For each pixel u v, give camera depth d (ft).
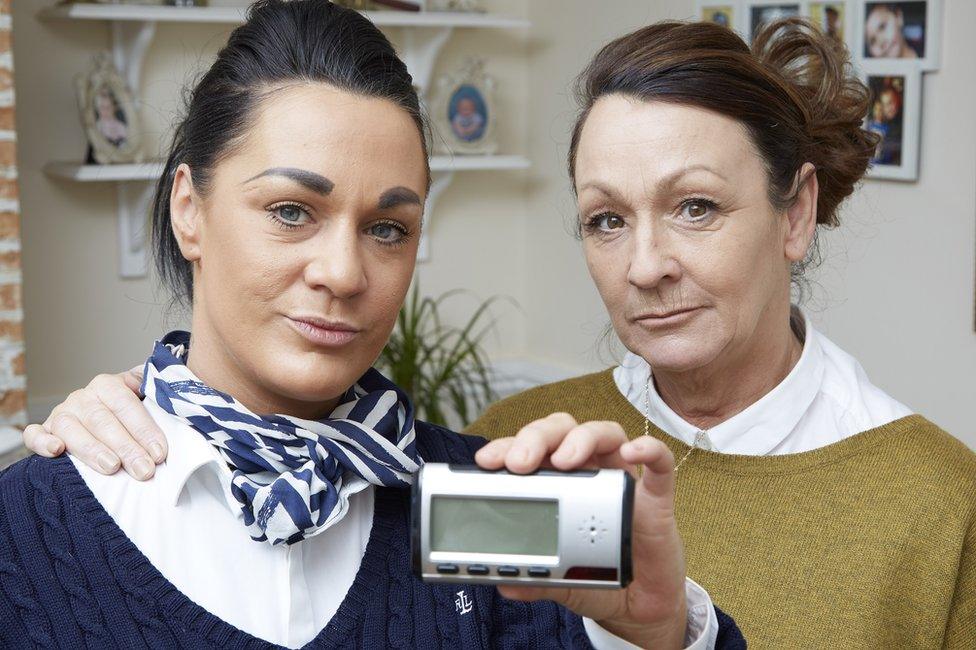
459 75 11.54
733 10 9.52
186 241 3.15
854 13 8.54
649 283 4.18
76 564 2.95
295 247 2.92
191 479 3.09
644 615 2.91
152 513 3.05
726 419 4.70
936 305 8.29
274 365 2.96
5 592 2.93
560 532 2.51
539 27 12.08
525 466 2.56
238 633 2.95
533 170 12.41
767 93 4.25
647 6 10.55
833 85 4.63
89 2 9.86
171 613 2.93
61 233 10.44
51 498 3.01
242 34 3.06
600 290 4.46
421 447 3.60
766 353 4.58
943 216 8.18
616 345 6.93
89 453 3.06
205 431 3.04
